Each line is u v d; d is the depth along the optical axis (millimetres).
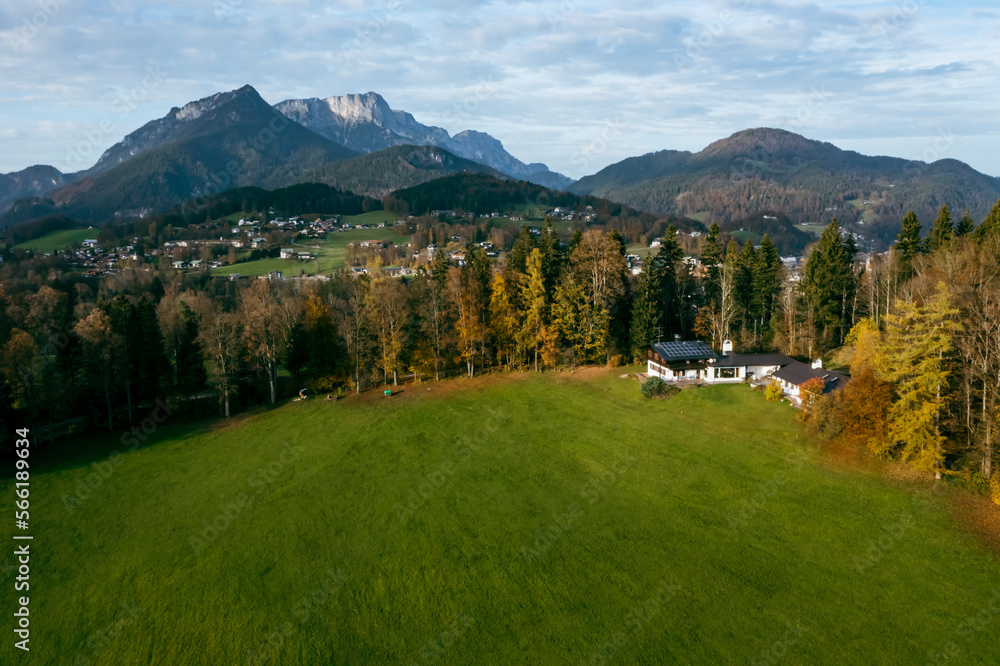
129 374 75375
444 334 91000
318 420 73562
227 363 77750
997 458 46156
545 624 35969
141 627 36875
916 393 49375
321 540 45875
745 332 93438
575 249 100250
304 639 35438
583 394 78812
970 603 35531
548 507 49812
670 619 35812
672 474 54219
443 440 65500
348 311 100875
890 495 47500
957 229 88625
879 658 32062
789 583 38406
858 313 92062
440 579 40562
